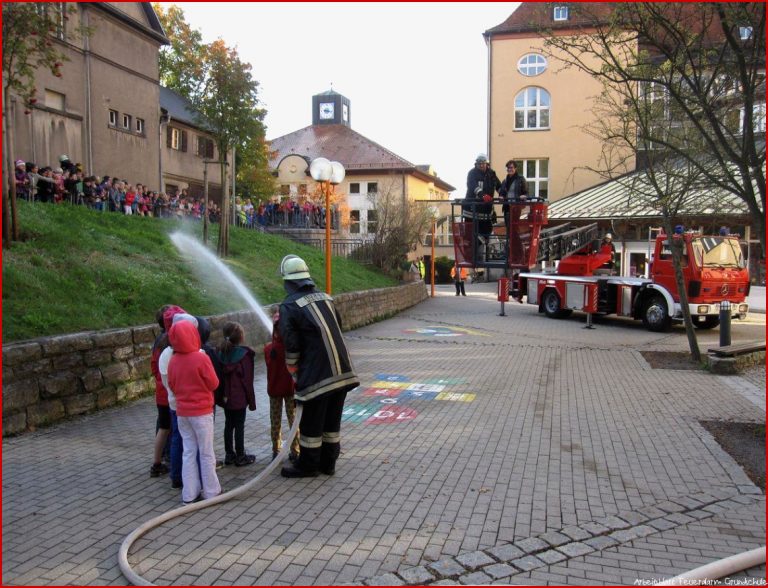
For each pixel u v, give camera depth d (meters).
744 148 6.87
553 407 8.67
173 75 39.62
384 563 4.16
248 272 15.58
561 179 35.00
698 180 10.66
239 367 6.07
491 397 9.30
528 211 13.77
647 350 14.17
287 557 4.24
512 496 5.38
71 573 4.00
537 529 4.71
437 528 4.71
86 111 21.69
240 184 40.00
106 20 22.75
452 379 10.69
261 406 8.64
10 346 6.82
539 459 6.39
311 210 30.25
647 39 7.97
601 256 20.58
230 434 6.16
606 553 4.38
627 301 18.39
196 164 33.16
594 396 9.39
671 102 10.66
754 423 7.82
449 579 3.98
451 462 6.29
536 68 35.03
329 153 55.75
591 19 8.62
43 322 7.85
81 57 21.48
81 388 7.63
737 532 4.73
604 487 5.61
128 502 5.14
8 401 6.70
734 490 5.58
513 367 11.92
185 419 5.11
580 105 34.56
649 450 6.71
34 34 10.20
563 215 27.88
